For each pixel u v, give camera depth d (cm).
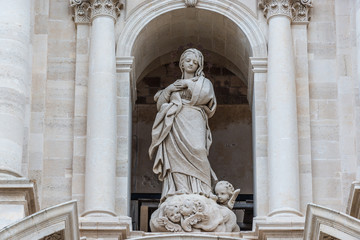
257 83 4134
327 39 4184
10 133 3825
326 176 4025
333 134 4072
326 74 4141
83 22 4188
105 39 4122
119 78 4138
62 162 4041
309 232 3641
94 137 4003
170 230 3912
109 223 3834
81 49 4162
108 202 3941
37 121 4059
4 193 3681
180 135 4047
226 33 4291
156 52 4375
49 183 4012
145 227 4406
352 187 3753
